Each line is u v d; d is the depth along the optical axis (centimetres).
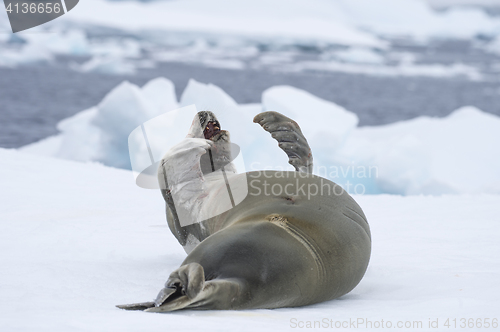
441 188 4878
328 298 1062
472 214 2358
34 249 1500
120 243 1627
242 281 917
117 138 6606
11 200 2306
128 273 1241
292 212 1085
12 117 13012
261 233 1003
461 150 6506
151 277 1209
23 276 1165
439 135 6931
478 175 5950
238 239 984
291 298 967
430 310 955
